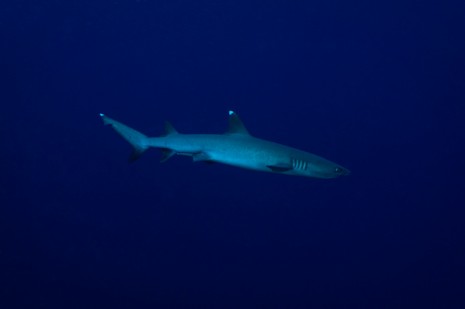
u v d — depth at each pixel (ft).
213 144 21.06
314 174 19.95
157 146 23.18
